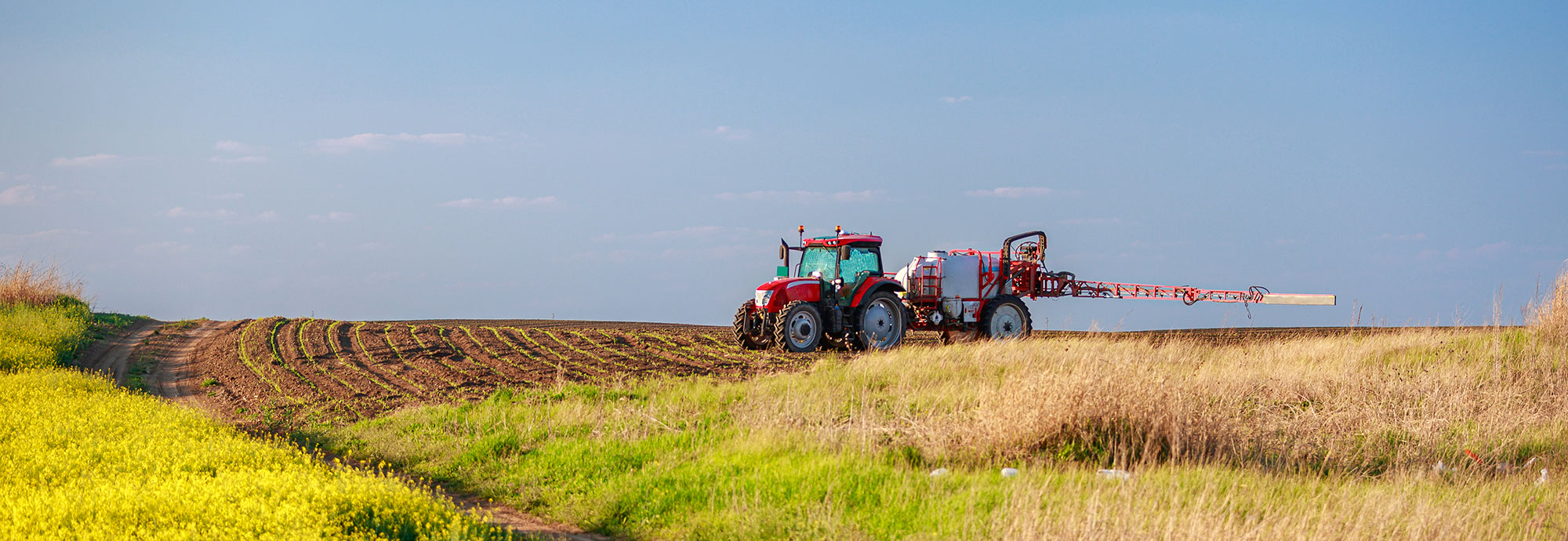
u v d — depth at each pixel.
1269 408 10.70
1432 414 10.14
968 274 18.91
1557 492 7.41
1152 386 8.61
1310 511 6.39
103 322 25.78
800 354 17.56
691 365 16.45
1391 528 6.17
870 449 8.23
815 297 18.02
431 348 20.09
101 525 6.19
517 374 15.99
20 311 23.66
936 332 20.64
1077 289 20.05
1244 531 5.85
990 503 6.49
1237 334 20.94
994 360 13.95
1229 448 8.51
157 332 24.86
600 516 7.45
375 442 10.74
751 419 9.94
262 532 6.08
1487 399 10.80
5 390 13.80
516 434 10.31
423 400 13.67
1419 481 7.47
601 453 8.97
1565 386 11.55
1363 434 9.56
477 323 27.39
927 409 10.65
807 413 10.25
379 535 6.20
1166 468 7.64
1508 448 9.20
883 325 18.11
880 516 6.43
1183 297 19.73
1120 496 6.54
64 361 19.28
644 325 26.92
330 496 6.70
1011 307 19.23
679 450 8.74
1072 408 8.31
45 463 8.45
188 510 6.52
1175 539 5.71
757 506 6.77
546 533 7.25
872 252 18.47
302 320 26.97
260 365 18.44
